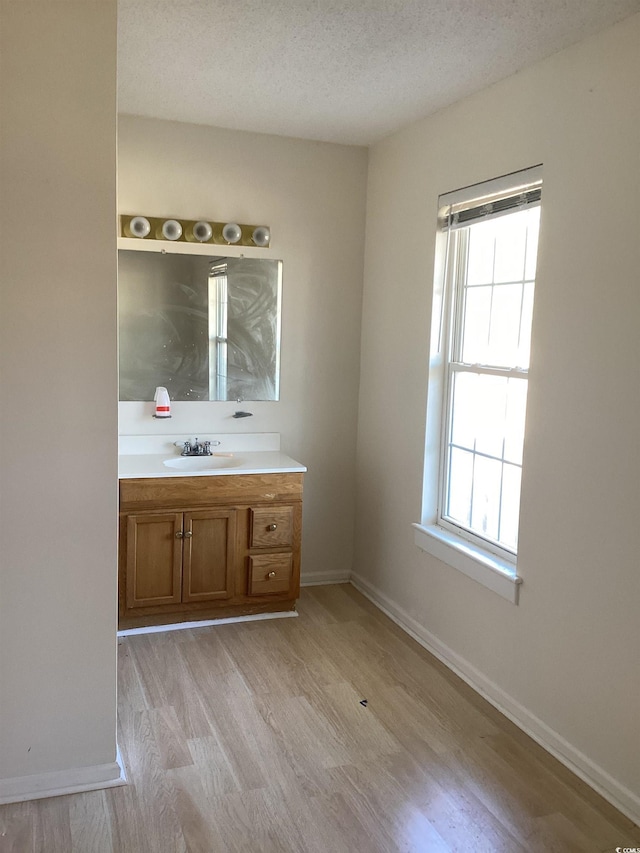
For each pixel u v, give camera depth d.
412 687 3.06
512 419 2.99
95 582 2.28
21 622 2.22
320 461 4.21
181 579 3.54
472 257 3.28
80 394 2.18
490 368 3.11
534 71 2.71
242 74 2.97
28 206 2.06
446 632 3.32
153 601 3.51
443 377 3.47
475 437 3.25
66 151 2.08
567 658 2.57
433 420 3.48
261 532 3.64
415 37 2.53
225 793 2.32
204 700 2.90
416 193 3.55
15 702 2.25
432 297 3.42
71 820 2.17
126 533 3.42
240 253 3.89
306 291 4.05
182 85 3.12
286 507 3.67
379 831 2.17
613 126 2.34
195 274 3.82
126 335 3.75
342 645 3.45
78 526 2.23
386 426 3.90
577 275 2.49
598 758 2.43
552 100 2.61
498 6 2.26
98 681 2.32
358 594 4.14
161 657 3.26
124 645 3.38
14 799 2.26
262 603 3.74
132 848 2.06
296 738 2.65
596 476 2.42
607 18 2.30
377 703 2.92
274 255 3.96
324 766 2.48
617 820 2.26
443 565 3.34
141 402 3.83
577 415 2.50
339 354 4.17
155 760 2.49
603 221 2.38
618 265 2.32
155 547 3.48
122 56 2.79
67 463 2.20
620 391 2.32
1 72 2.00
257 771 2.44
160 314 3.79
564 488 2.57
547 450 2.64
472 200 3.14
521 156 2.78
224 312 3.90
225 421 3.99
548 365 2.63
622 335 2.31
